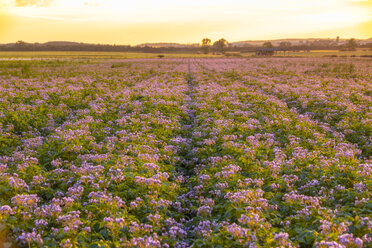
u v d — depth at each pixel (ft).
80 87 94.84
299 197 25.59
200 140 45.96
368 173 29.43
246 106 67.62
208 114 60.03
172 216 24.84
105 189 26.22
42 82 110.22
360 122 53.88
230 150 38.63
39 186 27.99
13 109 59.26
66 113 61.62
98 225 22.02
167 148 40.29
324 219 21.53
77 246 18.93
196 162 38.86
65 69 176.76
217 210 25.07
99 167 30.35
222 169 32.07
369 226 19.84
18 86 94.73
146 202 25.12
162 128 49.62
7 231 20.49
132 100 76.23
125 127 49.88
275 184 28.73
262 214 22.48
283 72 156.04
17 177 28.76
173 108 65.98
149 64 238.89
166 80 120.78
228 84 110.42
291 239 20.30
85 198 26.07
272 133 48.78
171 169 34.71
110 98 78.95
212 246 19.16
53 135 43.47
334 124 56.49
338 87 100.12
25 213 22.02
